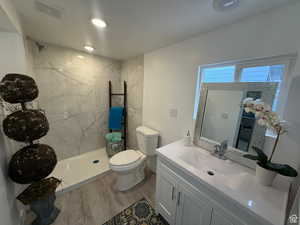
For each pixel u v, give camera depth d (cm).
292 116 90
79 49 219
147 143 196
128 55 234
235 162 122
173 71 174
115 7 103
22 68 129
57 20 124
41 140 210
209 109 142
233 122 124
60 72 214
